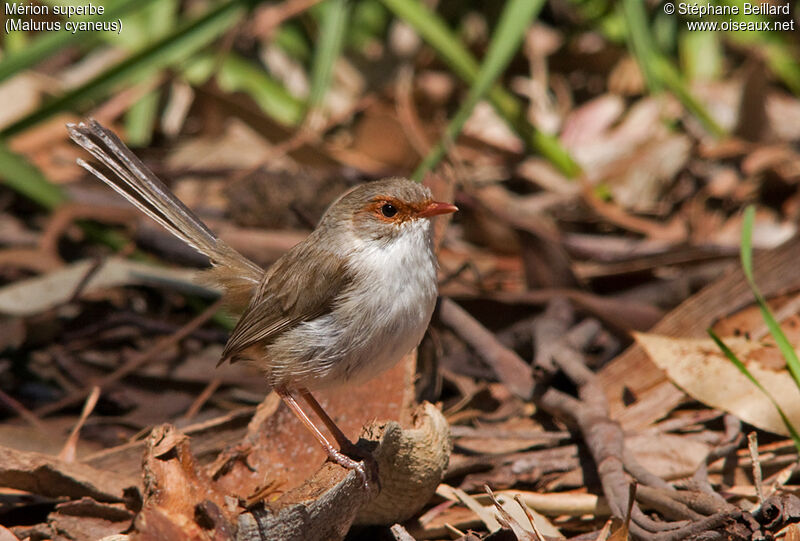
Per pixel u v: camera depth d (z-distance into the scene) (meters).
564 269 10.43
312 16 14.14
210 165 13.08
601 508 7.08
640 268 10.81
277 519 5.74
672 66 13.02
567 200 12.68
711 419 8.06
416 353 8.42
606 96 13.96
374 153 13.02
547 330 9.39
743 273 9.07
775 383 7.69
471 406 9.05
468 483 7.53
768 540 6.12
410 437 6.49
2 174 11.18
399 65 14.41
